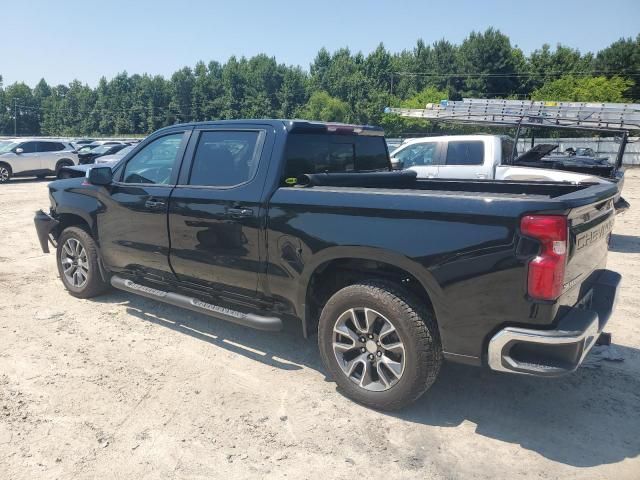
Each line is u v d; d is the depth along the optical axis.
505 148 9.70
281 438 3.10
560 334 2.70
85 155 21.55
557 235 2.67
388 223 3.14
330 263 3.54
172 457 2.91
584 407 3.46
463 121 10.77
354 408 3.43
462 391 3.66
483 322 2.90
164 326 4.86
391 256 3.12
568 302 2.95
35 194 16.34
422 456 2.93
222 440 3.07
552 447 3.02
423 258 3.01
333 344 3.50
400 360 3.23
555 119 9.13
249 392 3.64
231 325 4.91
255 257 3.80
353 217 3.28
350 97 76.94
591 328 2.81
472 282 2.88
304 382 3.79
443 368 4.01
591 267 3.35
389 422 3.27
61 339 4.52
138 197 4.58
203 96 107.44
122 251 4.87
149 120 110.75
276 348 4.40
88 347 4.36
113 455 2.92
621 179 7.29
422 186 4.73
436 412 3.38
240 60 113.25
